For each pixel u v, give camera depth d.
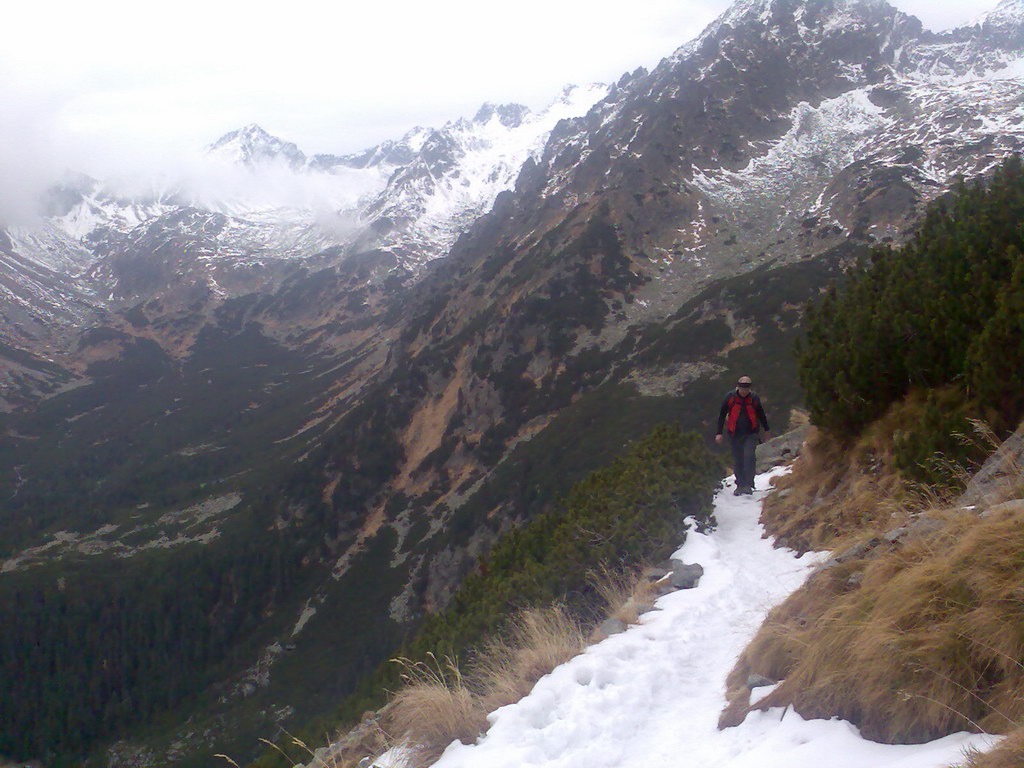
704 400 73.25
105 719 76.81
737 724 4.57
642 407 77.00
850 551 5.55
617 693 5.34
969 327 8.39
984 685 3.53
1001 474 5.77
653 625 6.68
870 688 3.84
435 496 93.81
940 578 3.98
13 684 82.50
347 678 69.12
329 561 93.69
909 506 6.80
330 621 81.81
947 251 9.28
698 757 4.34
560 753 4.73
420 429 107.31
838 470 9.55
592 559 9.11
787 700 4.44
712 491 11.20
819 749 3.83
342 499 100.69
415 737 5.64
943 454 7.20
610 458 69.69
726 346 84.25
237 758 63.81
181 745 70.12
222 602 90.81
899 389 9.35
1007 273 8.46
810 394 10.59
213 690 78.31
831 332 11.40
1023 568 3.67
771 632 5.20
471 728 5.38
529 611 7.73
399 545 88.38
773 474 12.55
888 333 9.41
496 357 104.38
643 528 9.41
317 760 7.18
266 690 74.38
